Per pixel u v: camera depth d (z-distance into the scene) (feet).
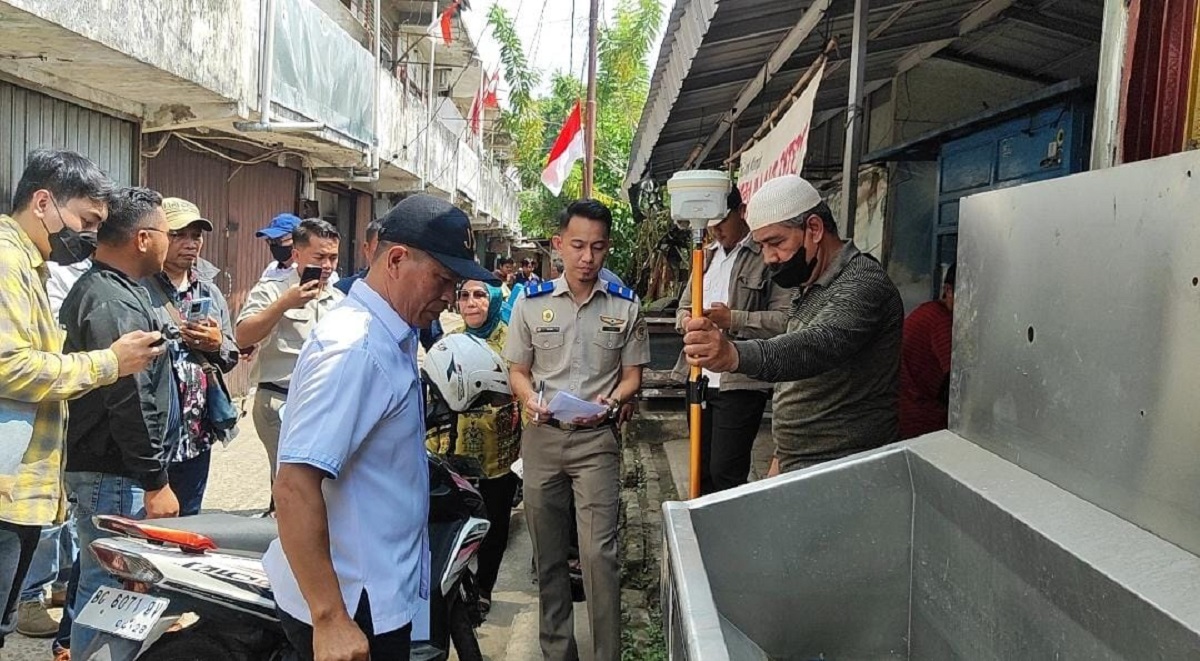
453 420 12.62
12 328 8.86
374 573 6.42
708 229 14.07
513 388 11.43
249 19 25.90
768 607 6.17
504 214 101.35
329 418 5.98
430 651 8.20
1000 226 5.59
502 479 13.38
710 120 24.81
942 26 18.72
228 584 8.29
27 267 9.21
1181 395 3.84
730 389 13.56
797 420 9.11
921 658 6.14
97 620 8.42
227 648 8.41
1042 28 18.02
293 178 40.60
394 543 6.56
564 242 11.14
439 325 15.30
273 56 27.35
